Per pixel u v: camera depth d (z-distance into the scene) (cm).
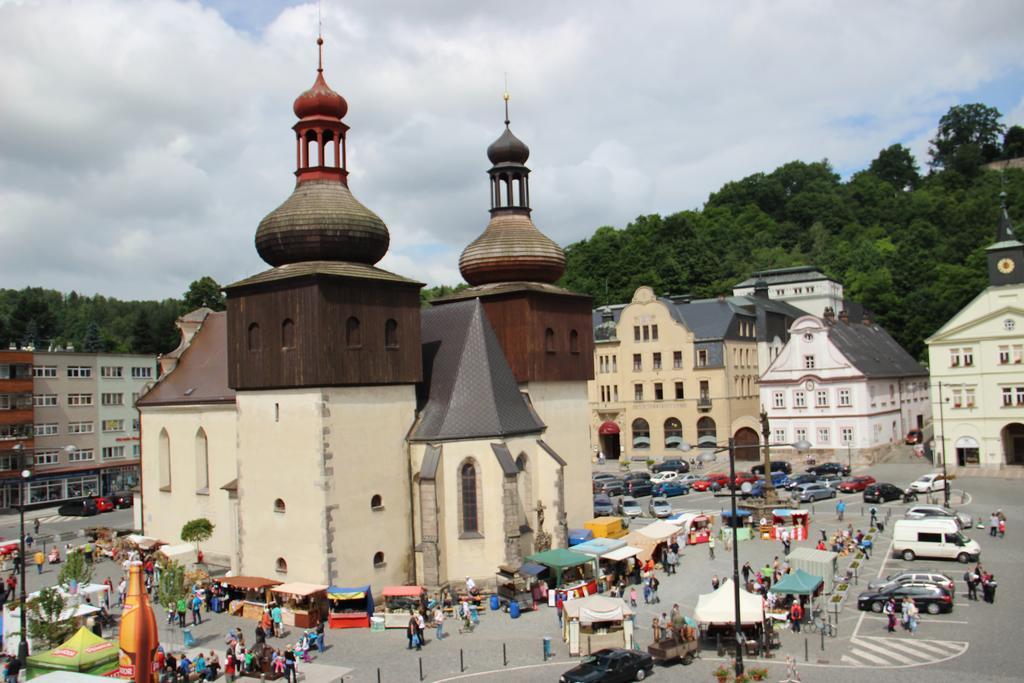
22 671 3822
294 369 4916
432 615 4641
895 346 12644
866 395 10169
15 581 5462
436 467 5088
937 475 8269
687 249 17000
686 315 12112
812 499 8100
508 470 5081
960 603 4691
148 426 6925
